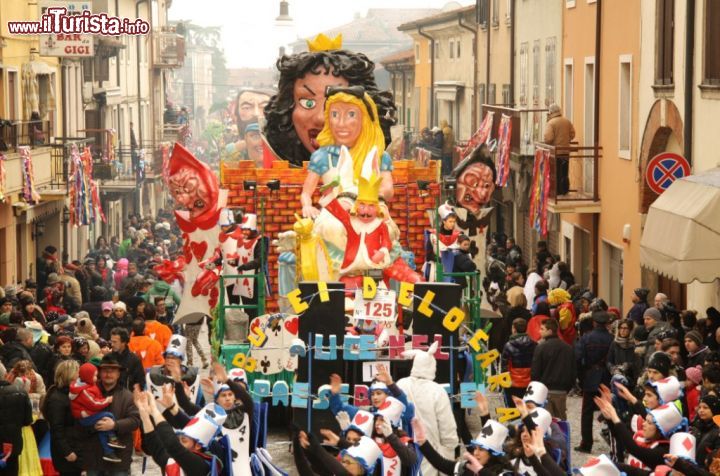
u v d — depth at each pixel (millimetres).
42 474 18297
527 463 13562
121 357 20719
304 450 14602
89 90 64000
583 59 39375
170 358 16594
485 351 21203
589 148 36688
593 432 23797
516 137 44219
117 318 25969
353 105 23766
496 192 57875
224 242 24438
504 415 16125
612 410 14023
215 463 14156
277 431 22734
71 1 46875
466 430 20641
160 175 79312
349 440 14320
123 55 76625
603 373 22734
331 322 20156
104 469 17656
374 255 21703
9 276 42312
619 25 34500
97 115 65875
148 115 88000
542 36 46656
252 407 15461
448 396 19094
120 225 71562
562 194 37156
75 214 46031
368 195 21844
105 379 17656
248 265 23281
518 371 22578
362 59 25891
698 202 22016
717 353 19750
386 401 15164
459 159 52219
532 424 13133
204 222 23562
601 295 36781
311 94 25797
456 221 23859
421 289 20094
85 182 47062
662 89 29781
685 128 27844
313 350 20328
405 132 73625
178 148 23375
